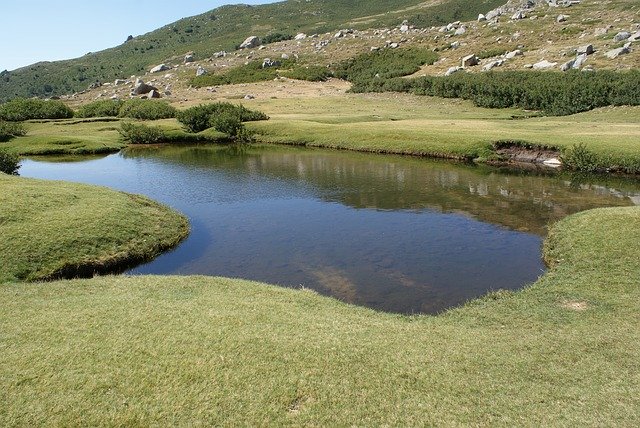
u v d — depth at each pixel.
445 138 53.41
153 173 47.31
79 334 13.45
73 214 26.27
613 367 12.16
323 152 57.50
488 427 9.98
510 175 42.41
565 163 43.75
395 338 13.94
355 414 10.42
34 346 12.80
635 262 19.47
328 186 40.16
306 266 23.28
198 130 74.19
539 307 16.81
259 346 12.88
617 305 16.30
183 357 12.26
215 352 12.52
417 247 25.52
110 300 16.25
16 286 18.23
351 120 73.12
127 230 26.00
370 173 44.84
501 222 29.39
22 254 21.72
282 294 17.81
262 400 10.77
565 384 11.48
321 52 147.88
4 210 25.36
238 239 27.44
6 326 14.05
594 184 38.28
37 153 59.91
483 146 49.59
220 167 49.91
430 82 93.81
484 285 20.69
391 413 10.46
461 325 15.55
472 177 42.03
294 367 11.98
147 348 12.64
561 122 59.97
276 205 34.69
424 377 11.77
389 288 20.61
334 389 11.22
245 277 22.14
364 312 16.67
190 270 23.11
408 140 55.47
